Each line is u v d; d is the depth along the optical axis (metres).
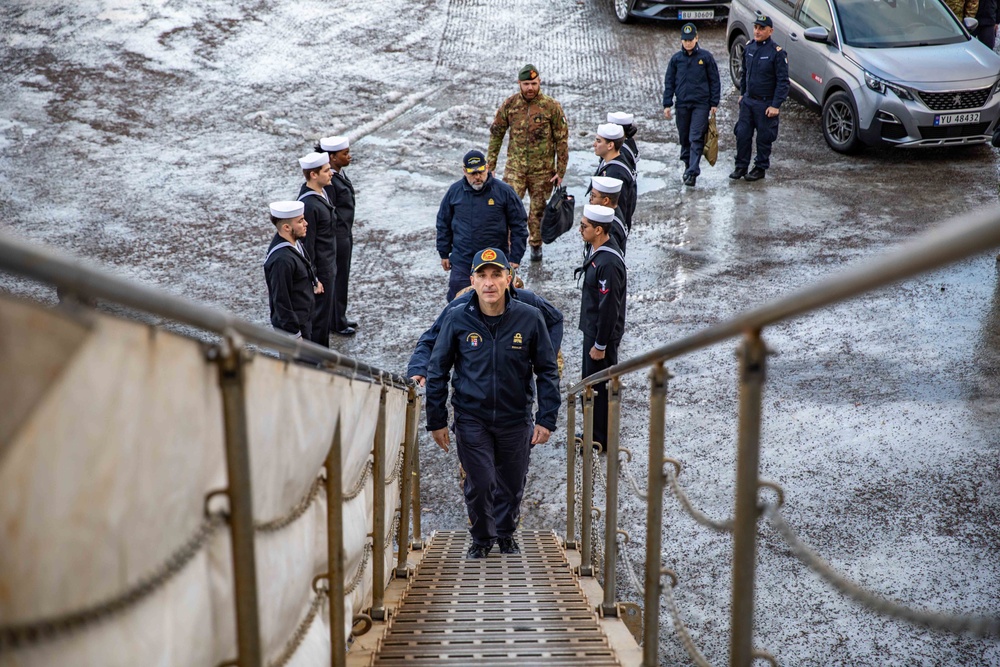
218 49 15.09
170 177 11.35
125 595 1.16
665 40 15.64
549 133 9.34
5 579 0.92
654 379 2.46
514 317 4.91
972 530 5.37
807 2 12.40
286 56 14.98
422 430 7.19
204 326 1.30
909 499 5.69
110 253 9.55
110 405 1.07
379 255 9.77
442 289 9.10
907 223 9.88
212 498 1.47
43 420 0.95
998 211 0.88
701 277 9.02
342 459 2.43
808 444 6.34
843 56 11.62
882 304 8.40
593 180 6.92
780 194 10.84
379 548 3.46
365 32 15.94
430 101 13.68
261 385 1.58
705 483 6.07
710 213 10.41
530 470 6.68
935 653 4.45
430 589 4.52
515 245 8.11
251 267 9.40
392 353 7.95
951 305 8.29
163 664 1.26
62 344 0.97
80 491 1.03
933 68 11.07
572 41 15.64
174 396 1.26
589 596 4.40
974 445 6.20
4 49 14.66
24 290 8.13
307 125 12.88
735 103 13.63
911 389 6.96
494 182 7.95
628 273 9.20
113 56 14.59
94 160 11.71
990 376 7.07
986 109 10.91
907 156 11.81
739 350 1.66
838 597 4.88
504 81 14.27
